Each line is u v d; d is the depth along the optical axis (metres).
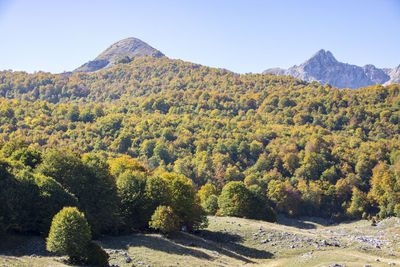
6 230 48.53
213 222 79.88
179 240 62.22
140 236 61.78
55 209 52.72
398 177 145.25
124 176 70.06
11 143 72.38
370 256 58.75
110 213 60.91
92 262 43.66
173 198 71.19
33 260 41.34
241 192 91.56
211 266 49.62
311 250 62.38
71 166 61.75
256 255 61.38
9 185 51.56
